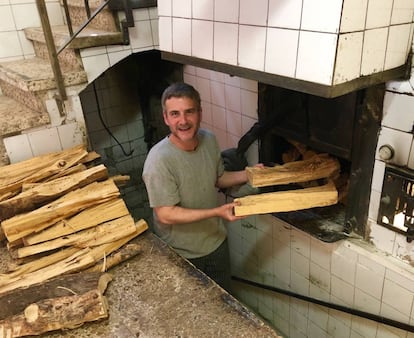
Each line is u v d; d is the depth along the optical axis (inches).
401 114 49.9
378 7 39.2
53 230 62.6
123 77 126.1
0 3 94.7
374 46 41.2
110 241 62.4
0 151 76.8
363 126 55.9
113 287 55.9
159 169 61.1
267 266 89.5
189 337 47.2
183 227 68.3
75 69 82.6
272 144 78.5
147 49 88.0
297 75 42.5
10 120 76.2
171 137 63.7
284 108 70.4
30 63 93.2
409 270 56.9
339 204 73.4
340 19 36.7
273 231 82.7
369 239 62.2
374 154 55.7
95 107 125.1
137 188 144.9
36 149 80.7
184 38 58.1
